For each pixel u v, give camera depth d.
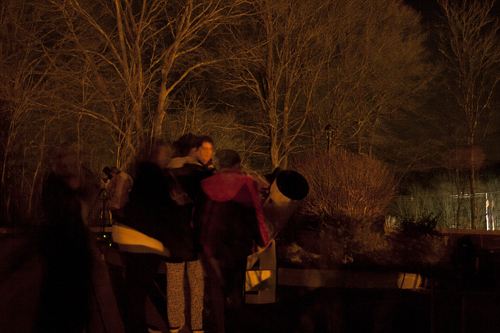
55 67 16.69
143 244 4.15
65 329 4.34
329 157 11.35
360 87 25.19
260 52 22.33
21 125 19.31
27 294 6.00
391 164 30.52
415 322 5.43
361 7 24.59
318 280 7.66
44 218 4.51
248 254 4.17
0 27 17.28
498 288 6.64
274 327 5.11
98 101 17.50
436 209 26.55
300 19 22.14
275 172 6.72
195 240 4.22
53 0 15.99
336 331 5.07
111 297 5.90
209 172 4.27
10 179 18.58
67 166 4.47
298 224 10.48
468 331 5.13
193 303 4.53
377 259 8.67
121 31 17.12
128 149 16.25
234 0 17.78
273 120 22.86
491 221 26.30
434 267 8.26
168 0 18.58
